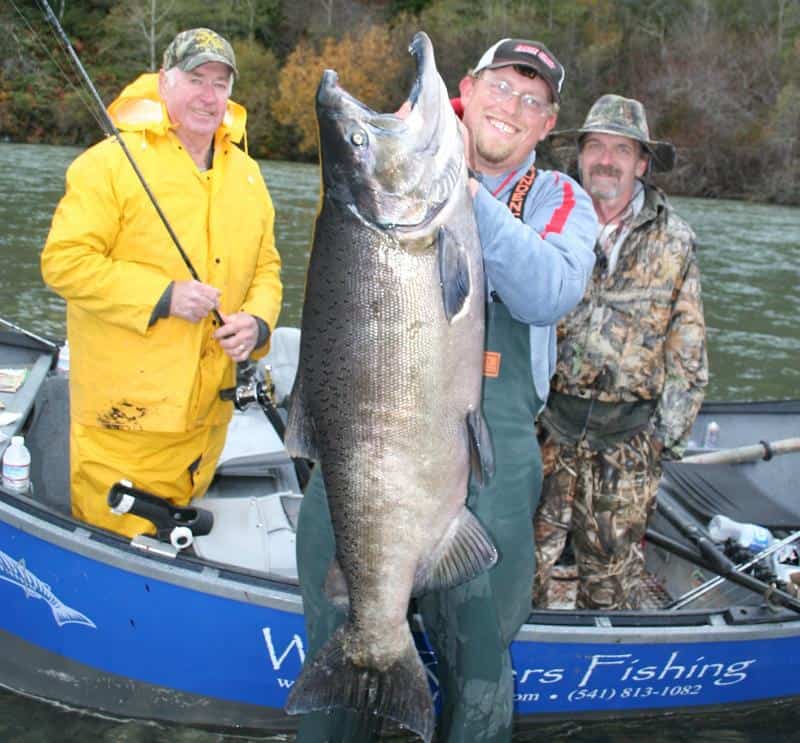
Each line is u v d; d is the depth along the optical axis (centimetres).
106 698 371
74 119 3275
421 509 238
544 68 266
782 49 3859
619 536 395
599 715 392
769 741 396
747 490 525
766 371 1067
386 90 3900
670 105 3584
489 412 273
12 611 376
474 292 229
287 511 416
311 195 2416
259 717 371
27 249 1464
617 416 392
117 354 357
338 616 275
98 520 379
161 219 345
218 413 386
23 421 443
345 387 234
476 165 277
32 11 2336
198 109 350
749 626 378
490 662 275
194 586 346
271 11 4353
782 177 3269
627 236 391
